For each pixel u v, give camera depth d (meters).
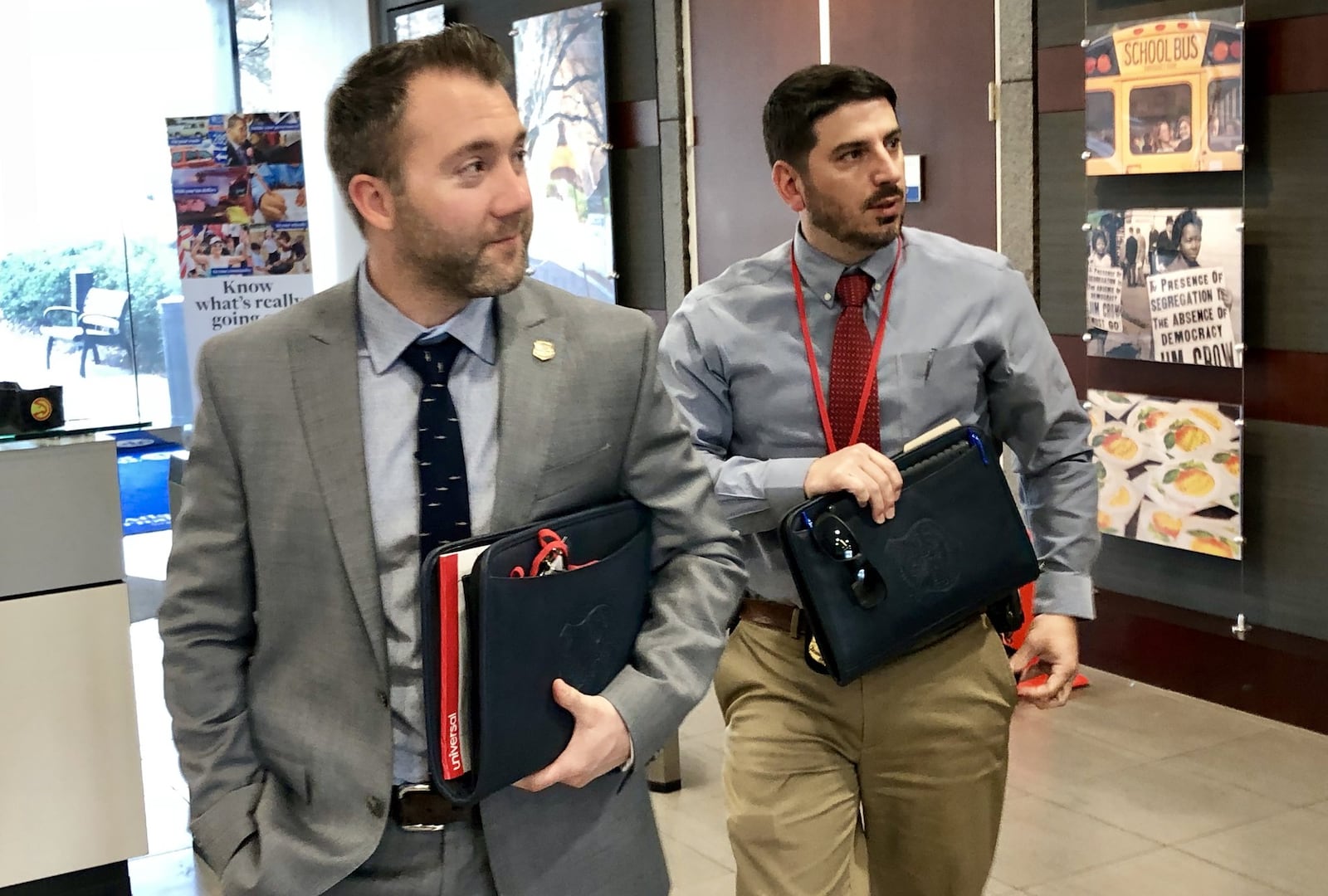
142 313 9.25
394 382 1.52
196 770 1.53
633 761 1.50
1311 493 4.09
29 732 3.07
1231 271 4.16
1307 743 4.05
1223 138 4.11
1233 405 4.22
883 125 2.07
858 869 2.26
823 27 5.58
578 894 1.54
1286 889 3.18
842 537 1.99
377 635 1.47
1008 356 2.22
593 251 6.92
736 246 6.22
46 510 3.05
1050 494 2.29
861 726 2.14
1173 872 3.28
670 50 6.36
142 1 9.16
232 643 1.56
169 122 6.61
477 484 1.51
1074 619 2.27
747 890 2.19
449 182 1.41
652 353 1.61
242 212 6.74
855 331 2.20
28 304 9.02
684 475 1.63
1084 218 4.64
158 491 8.27
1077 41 4.57
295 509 1.49
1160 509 4.46
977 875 2.24
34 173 8.91
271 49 9.88
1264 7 4.04
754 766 2.17
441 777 1.40
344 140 1.45
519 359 1.53
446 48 1.43
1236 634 4.33
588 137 6.83
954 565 2.07
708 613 1.59
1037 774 3.89
